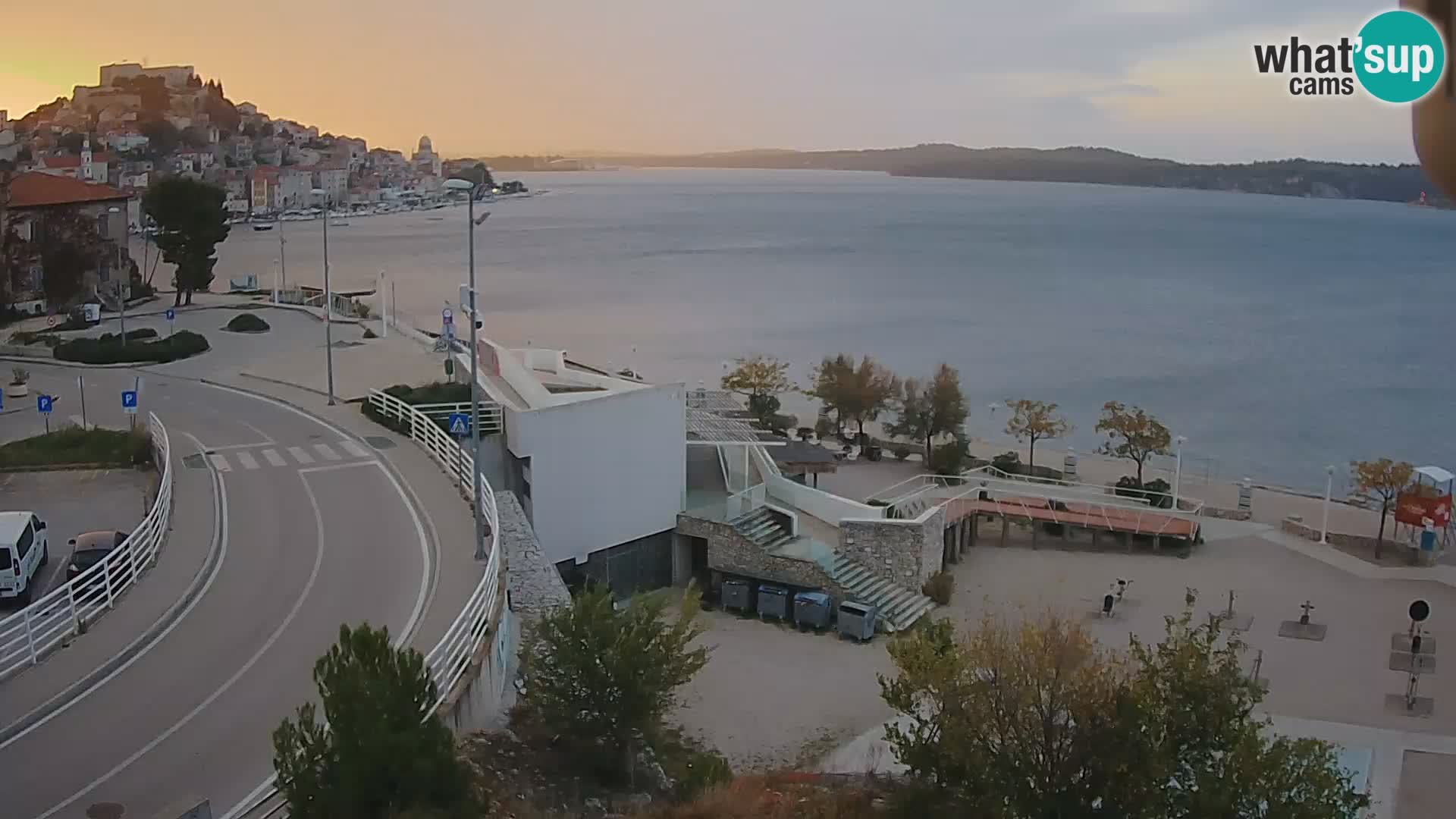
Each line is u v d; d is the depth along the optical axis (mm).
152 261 136875
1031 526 46781
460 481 34281
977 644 19812
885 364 100875
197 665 21750
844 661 32625
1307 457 70375
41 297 73688
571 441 36594
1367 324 131750
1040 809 17469
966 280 184750
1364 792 24953
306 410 45469
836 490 52594
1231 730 17766
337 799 13273
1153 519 45531
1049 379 95438
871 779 23062
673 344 111812
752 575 37375
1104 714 17609
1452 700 30516
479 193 45750
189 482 35062
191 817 15664
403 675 14328
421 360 57156
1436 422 80688
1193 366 101938
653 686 20875
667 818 18938
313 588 25938
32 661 21547
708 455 44094
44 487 36562
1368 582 40969
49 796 16859
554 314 136500
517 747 20609
